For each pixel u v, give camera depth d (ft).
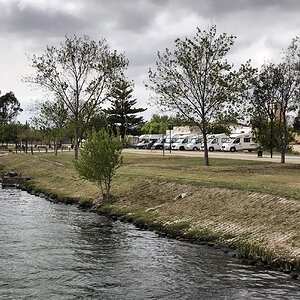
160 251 57.98
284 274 47.80
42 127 214.28
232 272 48.65
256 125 151.23
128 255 56.13
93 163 92.32
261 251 53.01
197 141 268.00
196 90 138.00
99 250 58.75
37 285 44.55
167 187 93.40
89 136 94.53
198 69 136.05
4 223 77.56
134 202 90.33
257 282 45.32
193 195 83.46
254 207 69.05
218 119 138.21
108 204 91.81
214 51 136.36
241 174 107.86
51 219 81.61
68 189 118.01
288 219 61.31
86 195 105.09
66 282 45.55
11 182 148.36
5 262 52.49
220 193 79.51
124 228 73.31
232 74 135.03
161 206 83.35
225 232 63.77
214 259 53.83
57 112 199.72
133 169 127.95
